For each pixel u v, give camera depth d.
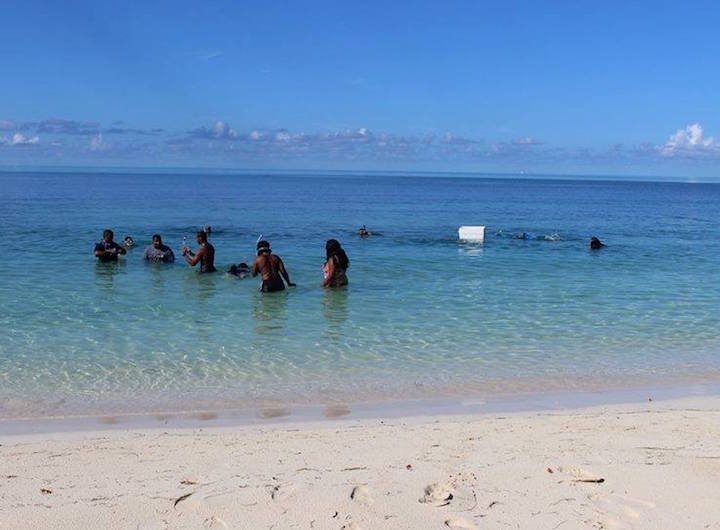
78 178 179.75
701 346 12.95
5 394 9.38
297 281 19.25
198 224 38.97
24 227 33.38
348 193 106.56
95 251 21.78
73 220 38.69
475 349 12.45
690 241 34.75
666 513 5.77
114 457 6.89
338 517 5.58
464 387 10.19
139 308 15.31
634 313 15.89
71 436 7.66
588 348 12.68
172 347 12.13
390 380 10.48
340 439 7.55
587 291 18.70
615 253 27.89
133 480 6.27
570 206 78.19
